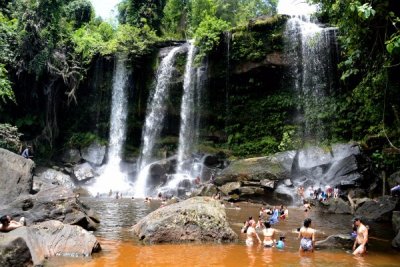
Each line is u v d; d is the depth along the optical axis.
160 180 30.89
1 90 26.22
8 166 15.37
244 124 32.19
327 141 28.95
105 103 35.72
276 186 24.73
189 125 33.50
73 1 41.03
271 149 30.66
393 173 22.45
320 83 30.19
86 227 13.38
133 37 34.78
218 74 32.41
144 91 35.00
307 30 31.17
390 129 23.33
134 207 21.42
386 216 17.95
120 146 34.81
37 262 8.54
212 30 31.84
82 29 37.06
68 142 34.31
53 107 34.38
